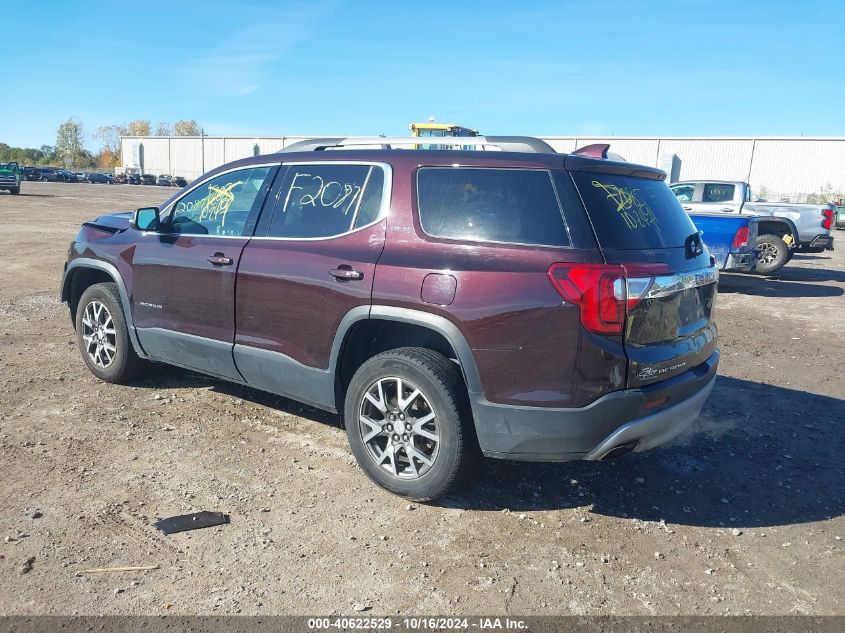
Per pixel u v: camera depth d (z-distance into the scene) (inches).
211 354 175.9
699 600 115.7
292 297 155.9
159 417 186.1
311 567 120.9
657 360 131.4
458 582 118.1
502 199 136.2
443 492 139.5
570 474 161.9
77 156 5024.6
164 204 194.5
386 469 146.3
